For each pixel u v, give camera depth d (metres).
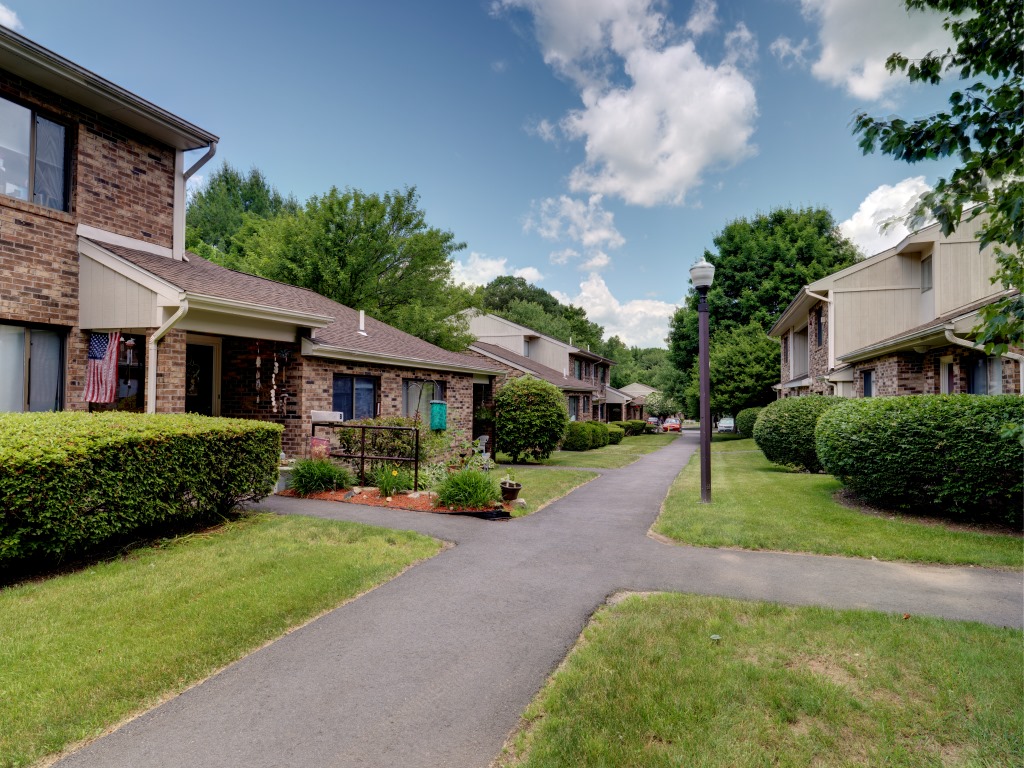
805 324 22.91
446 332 23.52
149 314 7.46
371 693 3.10
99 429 5.11
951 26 2.57
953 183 2.42
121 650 3.40
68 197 7.86
